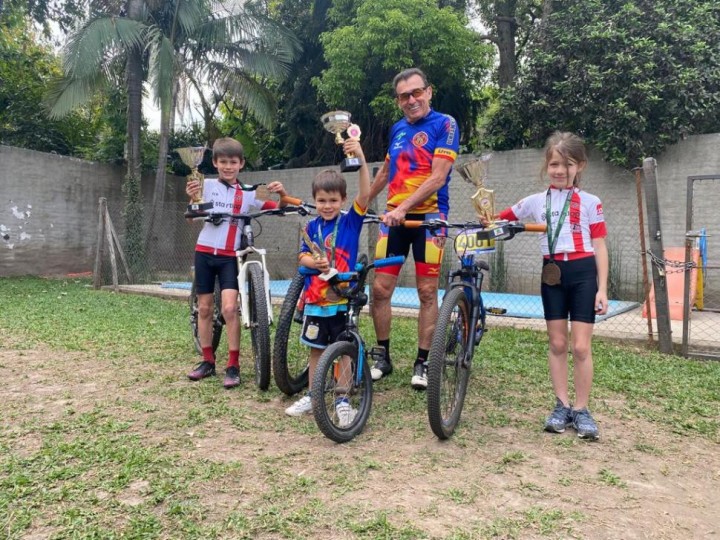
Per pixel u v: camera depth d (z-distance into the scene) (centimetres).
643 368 445
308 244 301
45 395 357
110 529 204
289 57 1216
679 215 843
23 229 1170
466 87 1260
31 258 1184
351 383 302
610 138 843
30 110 1378
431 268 378
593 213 309
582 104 886
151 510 218
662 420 329
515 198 973
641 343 537
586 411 311
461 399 314
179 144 1521
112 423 305
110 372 412
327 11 1248
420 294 383
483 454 276
